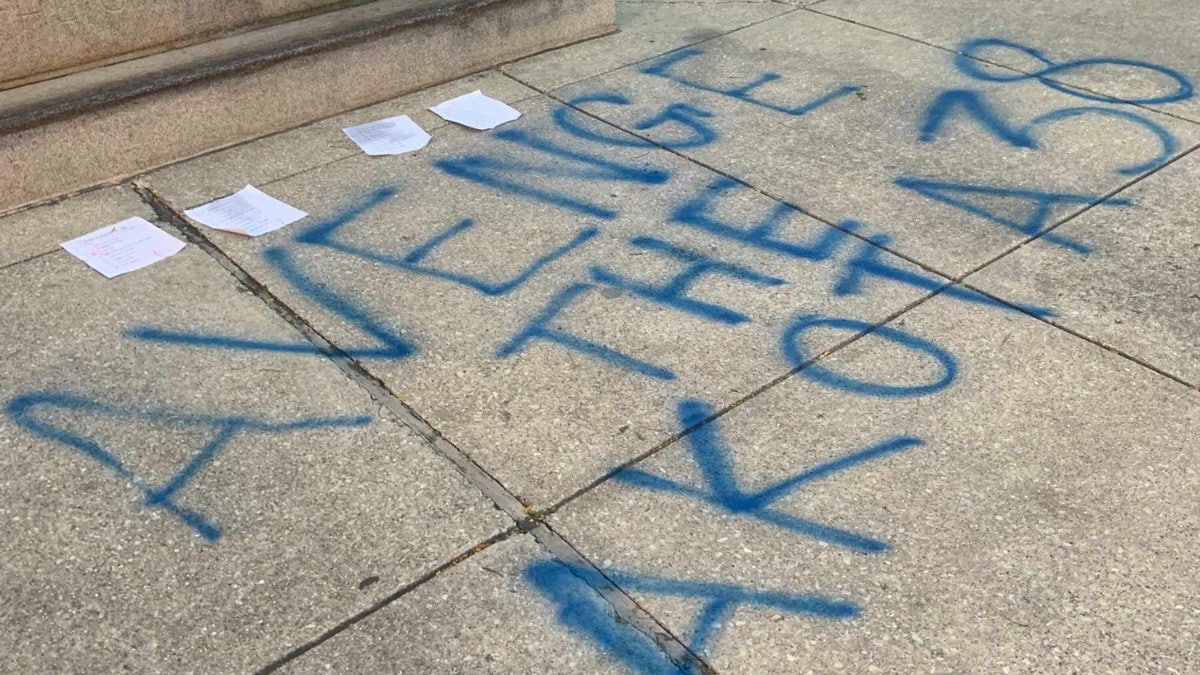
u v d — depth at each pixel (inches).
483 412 112.7
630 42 209.3
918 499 100.7
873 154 163.9
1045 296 130.2
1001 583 91.9
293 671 84.6
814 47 204.2
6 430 109.7
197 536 97.3
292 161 164.6
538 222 147.5
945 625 88.0
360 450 107.4
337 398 114.6
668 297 131.0
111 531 98.0
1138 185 153.6
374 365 119.7
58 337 124.0
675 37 211.5
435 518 99.2
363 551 95.7
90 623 89.0
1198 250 138.3
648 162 163.2
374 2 191.2
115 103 154.0
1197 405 112.1
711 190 155.0
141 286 133.6
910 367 118.4
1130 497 100.6
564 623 88.5
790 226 145.7
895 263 137.2
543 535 97.3
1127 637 86.8
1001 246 140.3
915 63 195.3
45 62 157.9
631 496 101.5
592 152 166.4
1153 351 120.3
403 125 175.6
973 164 160.4
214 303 130.4
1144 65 191.0
